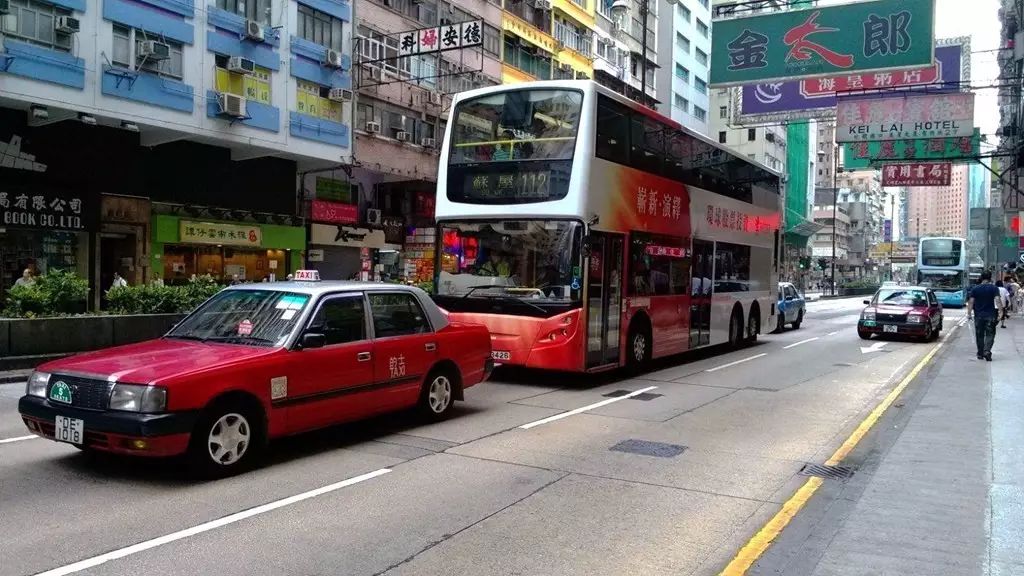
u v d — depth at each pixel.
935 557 4.16
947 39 20.28
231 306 6.88
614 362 11.30
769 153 68.12
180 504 5.16
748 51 15.77
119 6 17.72
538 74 35.22
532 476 6.11
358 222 27.06
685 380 12.14
